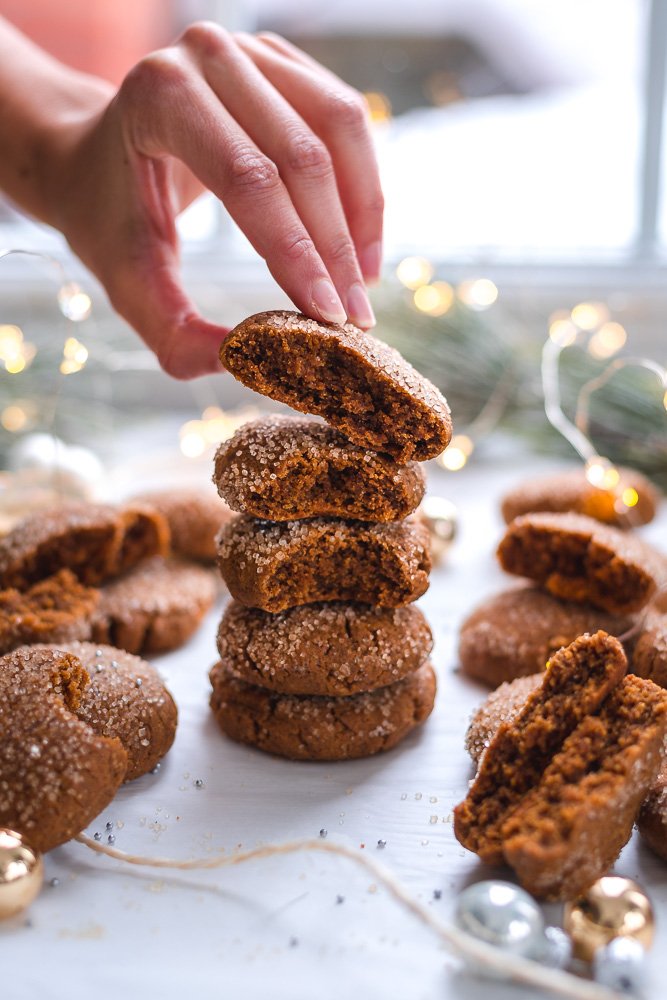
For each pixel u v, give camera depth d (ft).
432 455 1.17
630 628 1.37
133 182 1.37
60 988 0.93
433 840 1.11
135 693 1.20
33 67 1.56
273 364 1.15
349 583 1.22
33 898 1.01
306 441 1.18
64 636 1.33
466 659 1.38
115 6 2.27
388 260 2.28
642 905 0.97
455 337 2.06
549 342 2.06
